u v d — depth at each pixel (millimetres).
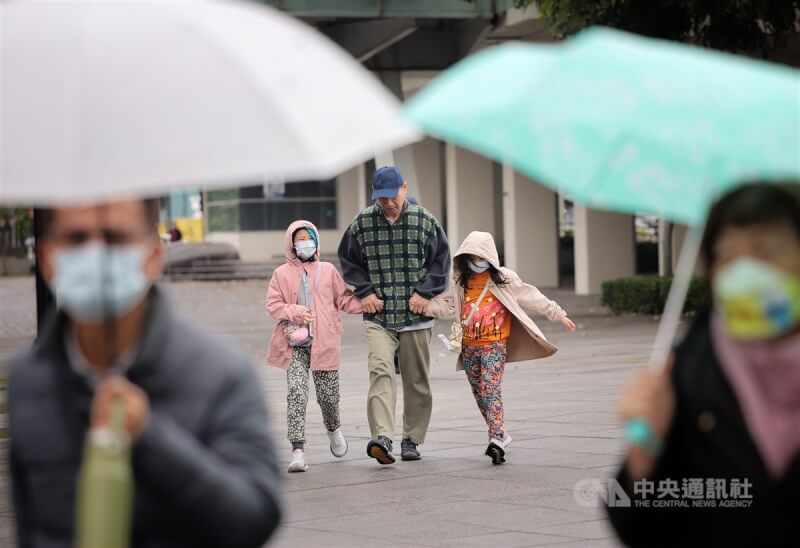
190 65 7953
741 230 8695
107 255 8352
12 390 8844
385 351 28938
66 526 8656
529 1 56531
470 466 28250
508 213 104375
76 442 8648
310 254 29094
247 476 8555
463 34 86000
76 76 7848
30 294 122000
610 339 61438
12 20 8117
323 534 21781
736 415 8844
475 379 29266
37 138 7699
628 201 9133
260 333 73562
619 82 8336
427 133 8539
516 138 8594
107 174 7645
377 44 81625
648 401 9008
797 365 8664
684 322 63625
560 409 36469
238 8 8453
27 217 161000
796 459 8789
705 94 8352
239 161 7707
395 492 25547
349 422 36562
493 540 20859
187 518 8273
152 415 8570
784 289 8383
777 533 8906
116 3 8203
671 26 52531
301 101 7996
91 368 8773
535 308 28969
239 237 143875
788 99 8461
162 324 8703
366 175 117312
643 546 9492
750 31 52750
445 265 29391
